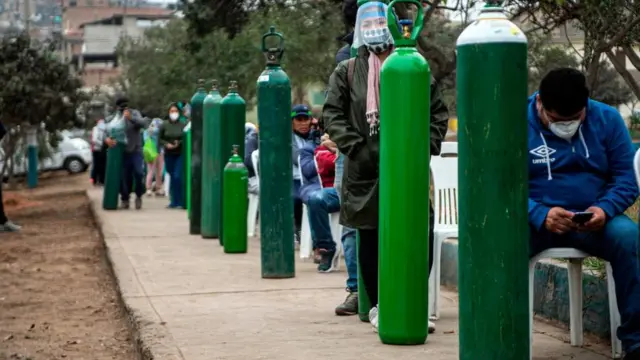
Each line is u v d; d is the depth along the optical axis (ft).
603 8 35.04
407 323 24.49
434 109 25.46
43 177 155.74
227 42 110.83
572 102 21.59
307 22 100.27
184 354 24.62
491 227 18.07
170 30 172.45
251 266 41.65
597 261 26.66
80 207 91.04
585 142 22.43
